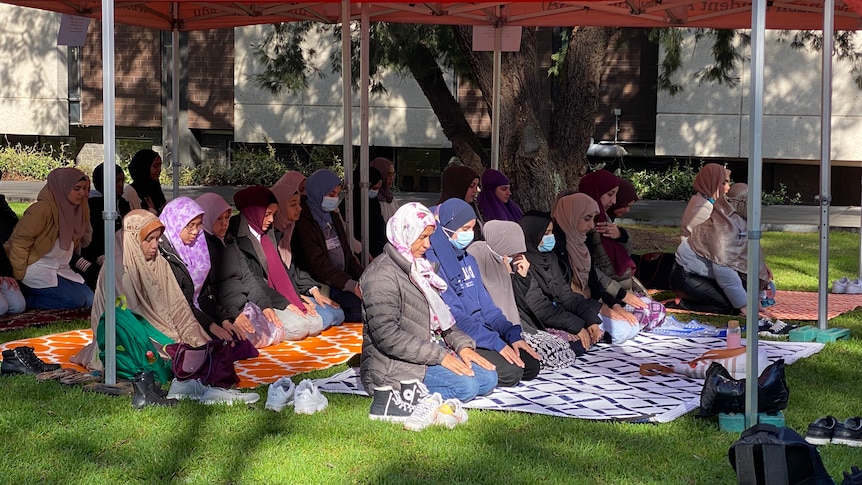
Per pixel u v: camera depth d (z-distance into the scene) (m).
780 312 9.38
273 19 11.22
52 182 9.03
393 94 21.95
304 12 11.07
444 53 14.37
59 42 9.65
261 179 22.41
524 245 7.16
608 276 8.53
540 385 6.63
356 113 22.27
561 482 4.80
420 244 5.93
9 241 8.91
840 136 19.64
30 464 4.92
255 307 7.82
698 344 8.05
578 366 7.22
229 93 23.33
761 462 3.85
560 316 7.48
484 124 21.84
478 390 6.18
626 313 8.16
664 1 9.97
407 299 5.93
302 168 22.81
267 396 6.04
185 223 7.25
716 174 9.46
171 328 6.86
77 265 9.35
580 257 8.18
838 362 7.41
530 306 7.41
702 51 20.05
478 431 5.55
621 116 21.33
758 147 5.43
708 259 9.29
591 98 13.72
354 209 10.30
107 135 6.10
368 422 5.65
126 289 6.74
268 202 8.20
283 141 22.62
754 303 5.53
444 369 6.04
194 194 20.14
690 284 9.41
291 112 22.48
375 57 13.88
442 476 4.85
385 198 10.58
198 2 9.16
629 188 9.38
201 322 7.16
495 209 9.27
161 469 4.89
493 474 4.89
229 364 6.37
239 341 7.16
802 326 8.48
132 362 6.38
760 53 5.39
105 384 6.21
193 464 4.98
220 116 23.42
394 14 10.77
